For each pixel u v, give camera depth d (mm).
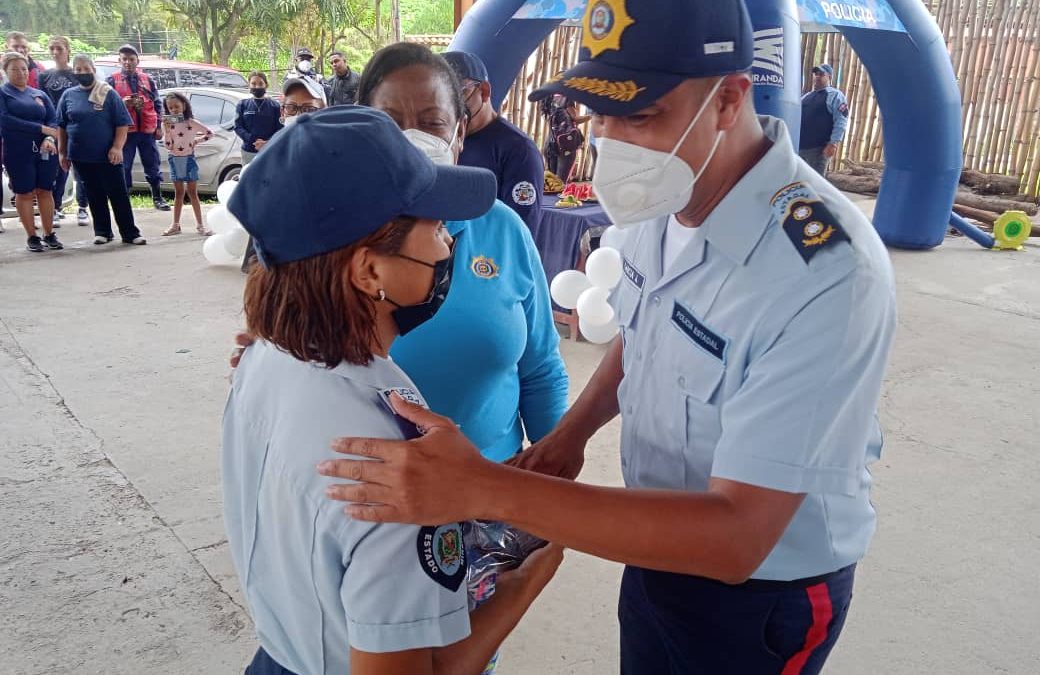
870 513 1222
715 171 1066
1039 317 5238
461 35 5508
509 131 2785
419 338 1459
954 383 4137
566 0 5215
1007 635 2318
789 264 986
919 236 7031
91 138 6605
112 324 4844
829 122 7586
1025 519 2910
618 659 2240
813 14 5539
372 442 818
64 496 2947
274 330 860
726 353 1057
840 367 939
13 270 6051
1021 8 9008
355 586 814
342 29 20938
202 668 2166
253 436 919
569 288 3881
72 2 24578
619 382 1442
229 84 10953
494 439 1615
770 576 1146
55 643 2230
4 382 3939
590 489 912
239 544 1001
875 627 2342
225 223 5207
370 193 810
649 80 973
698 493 950
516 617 1018
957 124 6707
